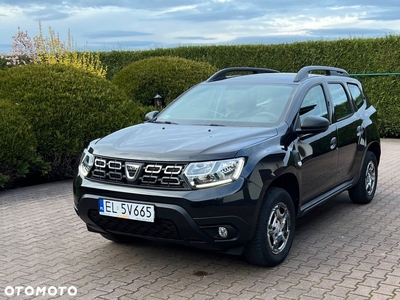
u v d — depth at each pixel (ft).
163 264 16.28
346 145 20.42
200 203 13.74
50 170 28.84
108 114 30.48
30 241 18.84
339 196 25.38
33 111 28.37
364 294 13.78
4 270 16.02
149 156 14.53
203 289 14.28
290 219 16.14
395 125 48.55
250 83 19.47
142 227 14.58
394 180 29.17
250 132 15.93
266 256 15.19
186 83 41.06
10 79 29.84
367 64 49.24
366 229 19.80
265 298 13.62
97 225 15.66
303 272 15.38
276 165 15.21
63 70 31.32
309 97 18.71
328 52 51.06
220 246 14.33
